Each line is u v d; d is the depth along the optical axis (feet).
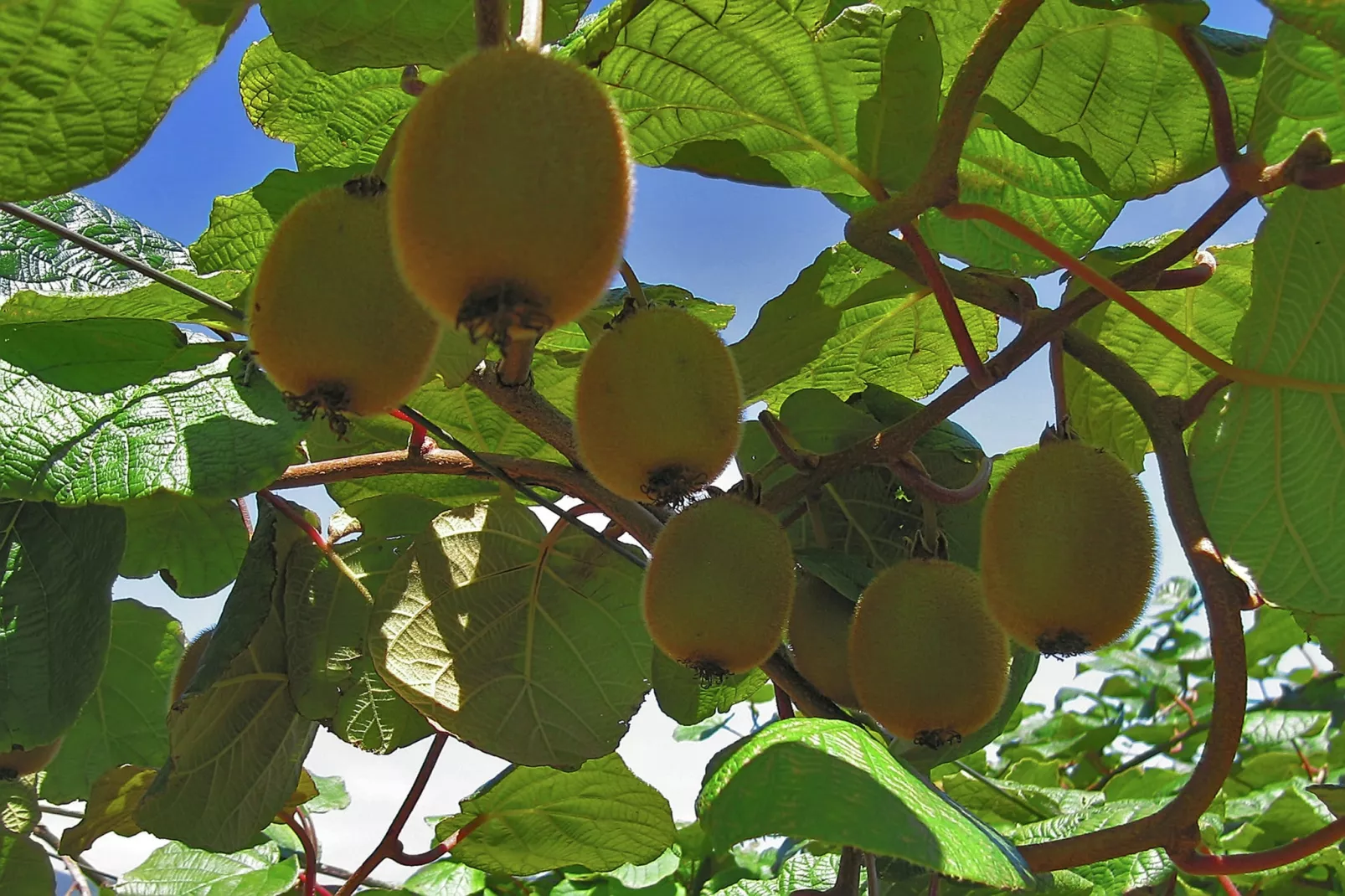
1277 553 1.57
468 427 2.19
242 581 1.95
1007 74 1.77
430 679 1.91
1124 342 2.10
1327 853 2.40
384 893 2.39
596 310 2.02
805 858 2.41
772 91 1.77
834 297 1.97
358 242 1.40
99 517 1.77
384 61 1.61
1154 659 4.10
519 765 1.91
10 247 1.87
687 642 1.60
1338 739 3.25
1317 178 1.46
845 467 1.74
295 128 2.01
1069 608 1.59
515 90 1.26
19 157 1.50
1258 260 1.53
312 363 1.39
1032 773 3.23
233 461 1.56
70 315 1.76
